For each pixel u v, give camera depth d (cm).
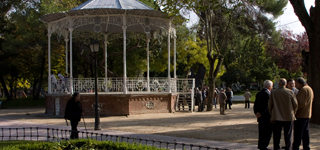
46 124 1416
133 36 2433
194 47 3247
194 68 4481
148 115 1770
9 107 2977
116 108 1736
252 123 1380
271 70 4175
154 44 2844
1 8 3206
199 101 2119
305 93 763
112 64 3094
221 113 1875
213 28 2370
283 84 745
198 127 1270
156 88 1897
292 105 728
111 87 1858
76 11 1722
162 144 888
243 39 2852
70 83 1788
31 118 1727
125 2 1877
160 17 1859
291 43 3819
